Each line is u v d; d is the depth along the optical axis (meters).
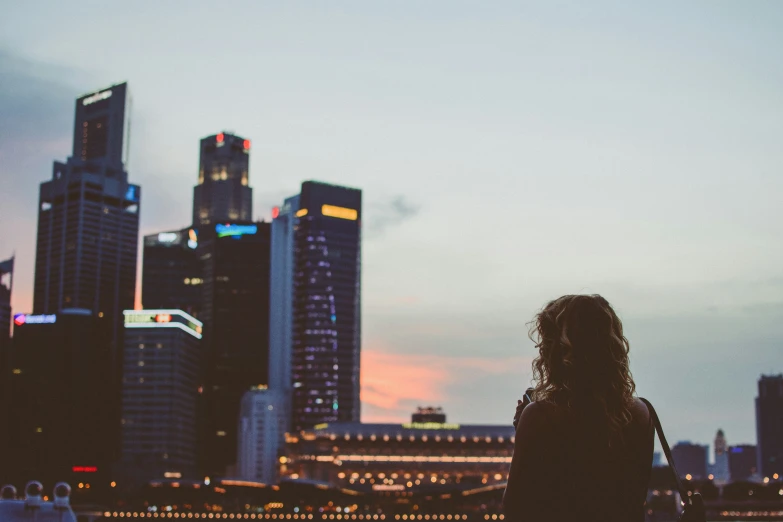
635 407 5.70
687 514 5.62
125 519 196.88
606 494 5.42
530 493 5.49
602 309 5.77
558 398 5.61
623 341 5.73
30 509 13.11
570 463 5.44
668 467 5.86
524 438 5.53
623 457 5.48
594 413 5.50
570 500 5.42
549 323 5.87
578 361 5.59
